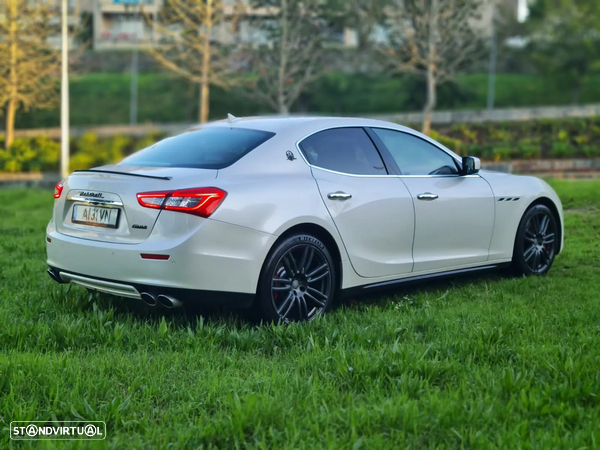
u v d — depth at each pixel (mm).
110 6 50531
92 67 47281
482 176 5898
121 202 4355
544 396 3045
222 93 40031
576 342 3883
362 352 3592
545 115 25391
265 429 2879
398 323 4344
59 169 26312
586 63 37469
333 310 4996
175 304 4184
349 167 5000
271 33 28594
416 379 3221
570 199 10117
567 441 2672
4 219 10766
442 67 25578
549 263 6277
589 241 7430
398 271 5152
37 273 6133
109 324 4312
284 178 4602
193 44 28188
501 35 39906
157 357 3799
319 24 28078
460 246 5578
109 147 27578
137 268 4223
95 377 3439
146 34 48188
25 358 3619
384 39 33594
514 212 5953
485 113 25969
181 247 4125
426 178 5422
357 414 2904
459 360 3633
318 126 5016
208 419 2975
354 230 4844
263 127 4965
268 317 4434
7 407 3051
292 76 28484
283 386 3283
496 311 4723
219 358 3795
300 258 4602
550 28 38375
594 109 25078
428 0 25266
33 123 36500
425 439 2789
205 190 4211
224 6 28422
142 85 43531
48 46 29219
